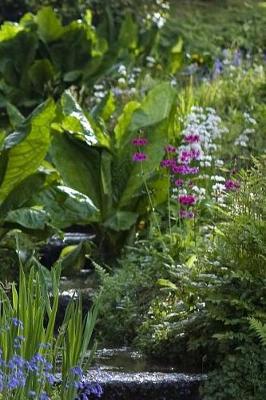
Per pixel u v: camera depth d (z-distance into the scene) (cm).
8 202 775
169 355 674
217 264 648
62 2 1620
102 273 781
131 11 1692
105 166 877
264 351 605
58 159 877
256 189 671
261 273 636
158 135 894
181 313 686
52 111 748
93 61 1255
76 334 536
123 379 614
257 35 1797
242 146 978
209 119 948
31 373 512
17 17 1605
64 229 995
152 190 891
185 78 1351
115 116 1077
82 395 559
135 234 886
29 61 1198
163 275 759
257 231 634
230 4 2059
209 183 902
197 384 619
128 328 731
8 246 797
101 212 881
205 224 827
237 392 599
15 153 754
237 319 618
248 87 1166
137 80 1274
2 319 529
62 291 785
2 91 1197
